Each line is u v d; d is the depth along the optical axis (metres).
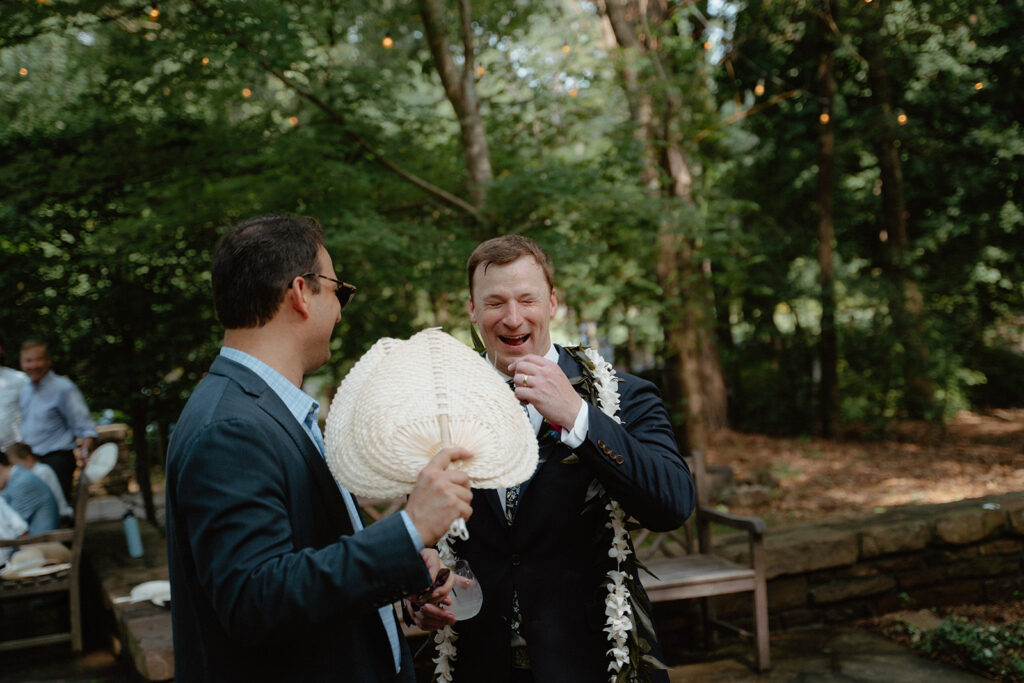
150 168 5.94
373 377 1.44
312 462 1.39
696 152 7.92
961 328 12.30
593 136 6.81
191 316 6.56
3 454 4.91
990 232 12.28
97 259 5.87
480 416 1.38
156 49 5.00
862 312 12.71
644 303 7.25
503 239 1.91
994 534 4.54
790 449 10.20
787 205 12.30
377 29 6.95
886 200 11.66
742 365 12.78
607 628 1.71
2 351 5.54
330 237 5.02
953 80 11.58
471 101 5.99
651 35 7.27
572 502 1.78
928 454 9.34
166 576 4.55
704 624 3.99
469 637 1.80
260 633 1.17
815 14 10.53
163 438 7.32
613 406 1.88
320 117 6.05
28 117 6.59
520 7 6.57
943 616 4.27
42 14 4.83
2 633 4.90
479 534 1.80
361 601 1.20
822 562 4.21
